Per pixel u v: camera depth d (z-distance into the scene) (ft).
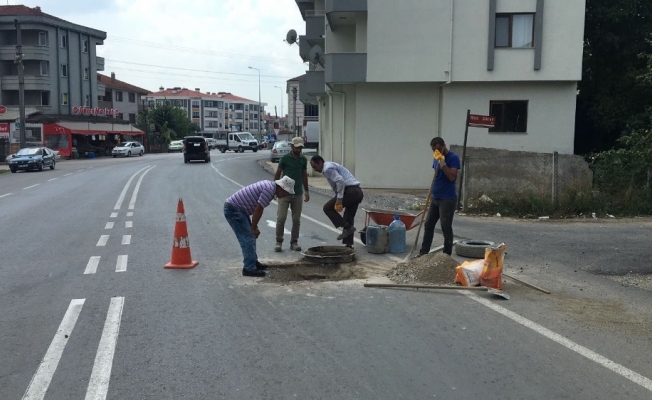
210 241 34.94
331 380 14.89
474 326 19.15
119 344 17.60
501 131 73.61
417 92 74.84
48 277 26.25
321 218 45.03
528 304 21.77
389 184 76.13
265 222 42.39
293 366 15.83
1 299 22.68
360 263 28.27
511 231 39.24
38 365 16.03
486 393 14.11
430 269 24.82
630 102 82.84
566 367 15.75
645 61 82.43
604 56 85.56
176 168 116.78
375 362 16.07
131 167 122.83
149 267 28.02
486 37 71.26
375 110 75.41
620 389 14.39
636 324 19.56
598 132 89.15
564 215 46.21
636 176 49.24
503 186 49.32
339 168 31.07
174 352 16.92
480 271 23.99
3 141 164.04
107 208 52.49
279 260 29.04
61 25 190.60
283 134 231.50
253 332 18.61
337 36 87.81
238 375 15.26
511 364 15.93
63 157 172.96
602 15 81.71
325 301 22.04
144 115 260.21
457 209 48.91
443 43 71.72
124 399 13.92
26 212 50.29
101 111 204.95
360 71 72.84
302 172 31.78
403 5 71.72
